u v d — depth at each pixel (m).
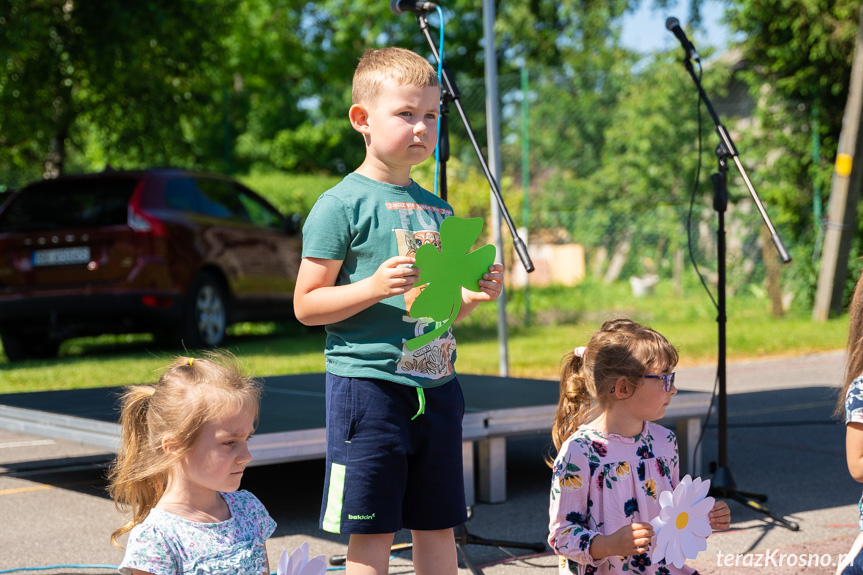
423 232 2.46
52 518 3.94
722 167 4.14
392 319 2.40
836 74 12.59
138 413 2.01
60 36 10.70
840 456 5.08
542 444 5.58
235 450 1.94
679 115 14.95
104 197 8.64
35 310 8.48
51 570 3.22
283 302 10.36
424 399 2.41
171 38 11.10
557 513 2.32
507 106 16.86
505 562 3.35
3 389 6.85
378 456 2.36
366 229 2.41
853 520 3.84
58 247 8.48
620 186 15.72
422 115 2.45
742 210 14.05
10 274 8.56
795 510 4.00
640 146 15.12
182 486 1.96
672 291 14.81
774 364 8.98
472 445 4.04
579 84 16.47
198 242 8.98
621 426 2.38
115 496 2.06
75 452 5.37
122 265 8.41
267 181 14.29
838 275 11.91
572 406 2.55
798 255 12.82
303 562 1.81
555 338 10.46
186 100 12.24
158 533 1.89
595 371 2.37
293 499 4.24
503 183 11.98
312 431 3.69
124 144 12.07
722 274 4.11
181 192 9.12
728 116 15.12
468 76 23.69
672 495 2.06
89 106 11.81
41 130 11.77
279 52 23.75
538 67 21.97
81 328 8.67
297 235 10.68
